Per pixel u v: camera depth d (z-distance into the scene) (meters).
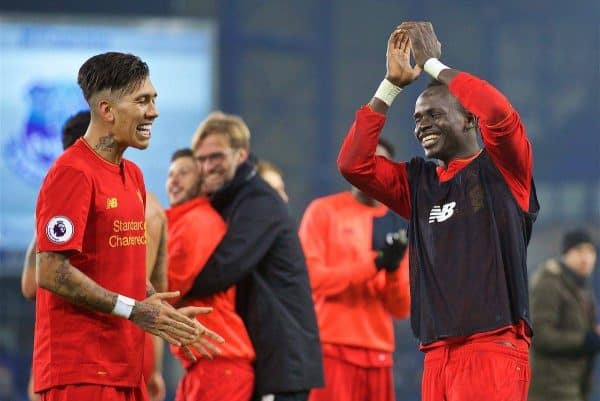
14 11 51.44
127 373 14.03
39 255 13.54
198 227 18.06
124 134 14.06
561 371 25.14
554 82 58.56
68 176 13.62
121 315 13.73
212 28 48.75
